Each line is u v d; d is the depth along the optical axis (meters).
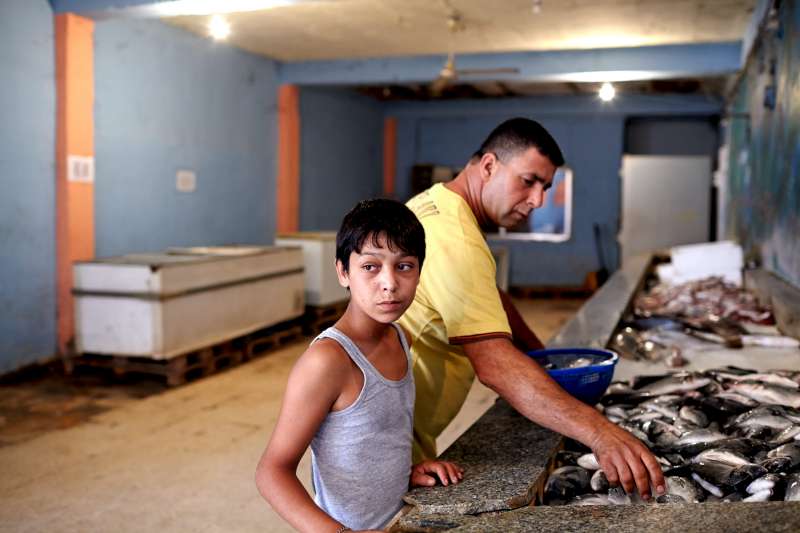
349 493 1.54
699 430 2.20
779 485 1.79
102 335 5.86
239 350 6.71
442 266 1.86
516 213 2.06
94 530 3.30
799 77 4.76
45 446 4.42
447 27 7.94
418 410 2.12
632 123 13.43
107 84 7.06
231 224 9.32
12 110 6.08
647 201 12.98
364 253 1.45
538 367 1.78
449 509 1.56
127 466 4.09
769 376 2.73
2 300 6.04
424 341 2.04
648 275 8.06
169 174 8.04
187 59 8.26
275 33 8.43
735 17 7.33
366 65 9.91
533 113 13.27
